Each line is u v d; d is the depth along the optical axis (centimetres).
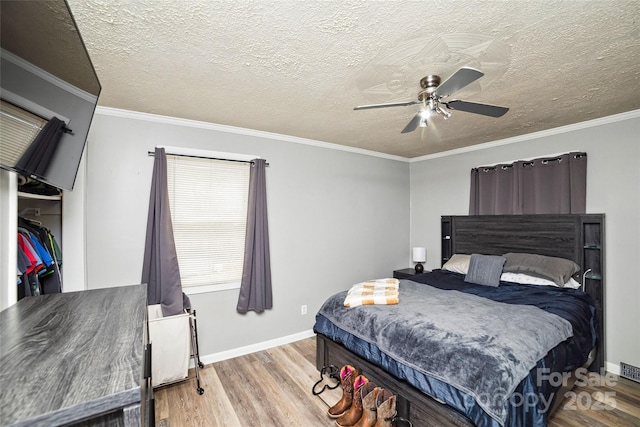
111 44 155
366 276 416
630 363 259
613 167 271
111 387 63
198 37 149
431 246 439
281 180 339
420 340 179
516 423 139
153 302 260
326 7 127
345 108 248
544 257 298
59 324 101
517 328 181
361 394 191
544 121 285
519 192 333
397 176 455
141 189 263
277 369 276
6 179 133
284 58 169
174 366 237
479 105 176
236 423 200
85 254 227
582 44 153
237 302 308
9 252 134
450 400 152
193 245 289
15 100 108
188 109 252
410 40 151
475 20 135
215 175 300
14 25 95
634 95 222
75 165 146
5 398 58
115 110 251
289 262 345
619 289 267
